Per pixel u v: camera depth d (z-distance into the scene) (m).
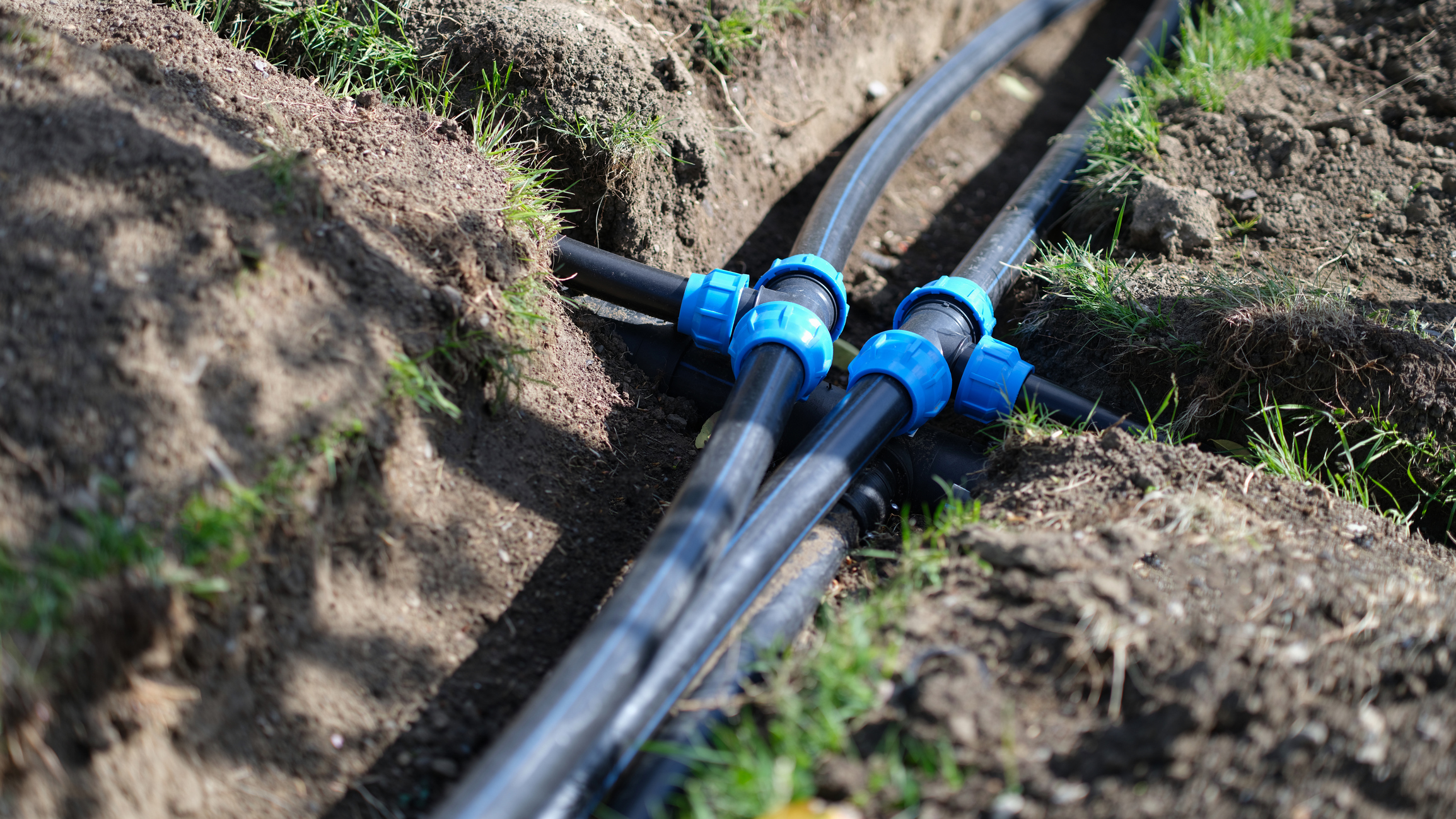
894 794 0.80
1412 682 0.83
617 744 0.82
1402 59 1.37
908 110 1.40
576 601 0.97
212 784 0.83
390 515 0.92
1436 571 0.96
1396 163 1.28
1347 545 0.95
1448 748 0.80
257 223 0.90
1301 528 0.96
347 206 0.97
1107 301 1.15
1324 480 1.08
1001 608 0.87
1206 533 0.93
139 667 0.80
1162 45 1.51
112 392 0.83
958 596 0.89
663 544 0.88
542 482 1.01
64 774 0.78
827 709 0.82
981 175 1.54
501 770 0.78
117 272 0.85
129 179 0.88
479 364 0.98
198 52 1.05
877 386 1.03
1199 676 0.81
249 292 0.89
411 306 0.95
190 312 0.86
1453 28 1.37
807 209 1.43
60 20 1.03
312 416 0.88
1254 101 1.36
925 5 1.64
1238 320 1.09
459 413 0.95
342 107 1.08
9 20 0.92
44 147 0.88
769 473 1.09
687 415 1.13
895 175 1.49
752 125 1.37
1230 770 0.79
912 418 1.05
